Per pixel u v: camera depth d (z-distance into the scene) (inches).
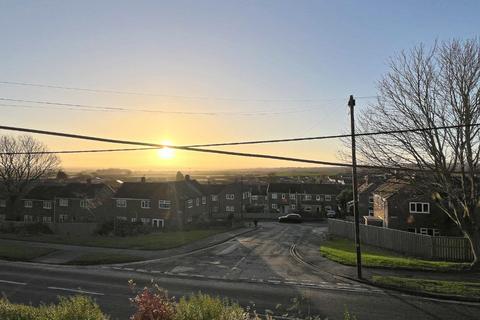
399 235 1451.8
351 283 938.1
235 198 4030.5
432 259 1290.6
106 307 729.0
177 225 2417.6
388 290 869.2
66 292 844.6
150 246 1480.1
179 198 2706.7
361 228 1715.1
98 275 1026.1
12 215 2952.8
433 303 770.8
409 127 1035.3
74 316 430.3
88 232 2053.4
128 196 2684.5
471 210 1027.9
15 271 1079.6
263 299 794.8
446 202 1151.6
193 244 1579.7
